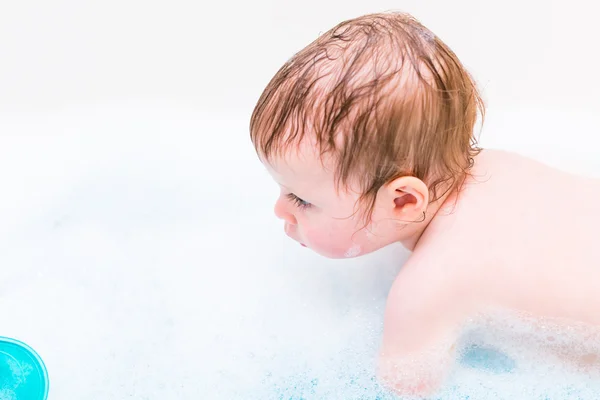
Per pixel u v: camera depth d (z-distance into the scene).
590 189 0.97
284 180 0.94
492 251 0.91
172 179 1.37
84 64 1.46
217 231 1.30
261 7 1.51
